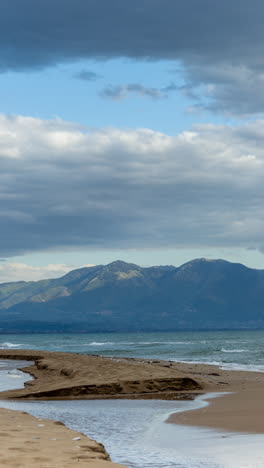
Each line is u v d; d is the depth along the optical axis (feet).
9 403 75.51
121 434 48.32
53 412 64.44
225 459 36.47
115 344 478.59
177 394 83.30
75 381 91.86
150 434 48.11
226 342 495.00
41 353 218.59
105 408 67.82
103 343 526.98
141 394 83.82
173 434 47.75
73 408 68.44
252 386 92.22
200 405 69.05
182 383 88.53
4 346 458.91
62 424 49.19
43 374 123.85
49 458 31.48
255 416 56.29
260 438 43.93
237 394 80.43
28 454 32.60
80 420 57.47
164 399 77.15
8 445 35.88
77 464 29.91
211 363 174.09
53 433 42.37
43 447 35.42
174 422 54.85
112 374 96.94
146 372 97.55
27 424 47.93
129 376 92.07
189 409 65.16
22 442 37.29
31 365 170.81
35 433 42.14
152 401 75.00
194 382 89.30
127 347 383.65
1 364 183.11
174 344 447.01
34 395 81.71
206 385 92.84
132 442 44.24
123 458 37.76
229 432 47.65
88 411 65.00
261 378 109.50
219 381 101.76
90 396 81.82
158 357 230.68
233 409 63.16
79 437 40.29
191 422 54.39
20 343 572.51
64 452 33.65
